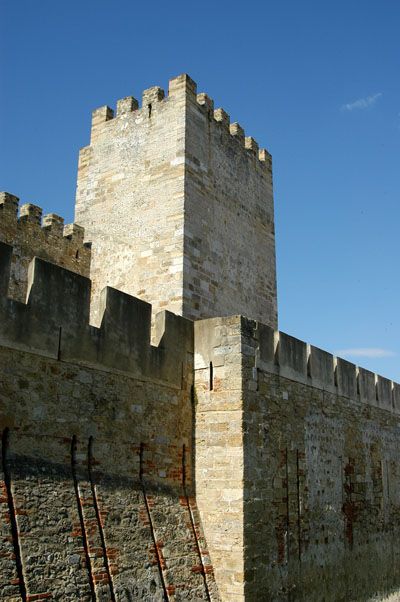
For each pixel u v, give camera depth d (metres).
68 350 13.23
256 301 24.12
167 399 15.61
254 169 25.84
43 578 11.16
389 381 26.53
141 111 23.27
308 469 18.39
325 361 20.92
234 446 15.36
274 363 17.53
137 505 13.86
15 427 11.84
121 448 14.02
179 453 15.62
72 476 12.72
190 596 13.87
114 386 14.18
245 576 14.42
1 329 11.92
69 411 12.98
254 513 15.19
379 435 24.45
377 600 21.33
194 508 15.41
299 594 16.55
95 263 22.73
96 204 23.38
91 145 24.36
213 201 22.62
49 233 22.02
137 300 15.37
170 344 16.09
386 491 24.12
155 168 22.09
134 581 12.81
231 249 23.12
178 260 20.48
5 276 12.23
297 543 16.95
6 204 20.78
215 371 16.25
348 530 20.30
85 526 12.40
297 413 18.33
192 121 22.31
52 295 13.11
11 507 11.27
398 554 24.05
